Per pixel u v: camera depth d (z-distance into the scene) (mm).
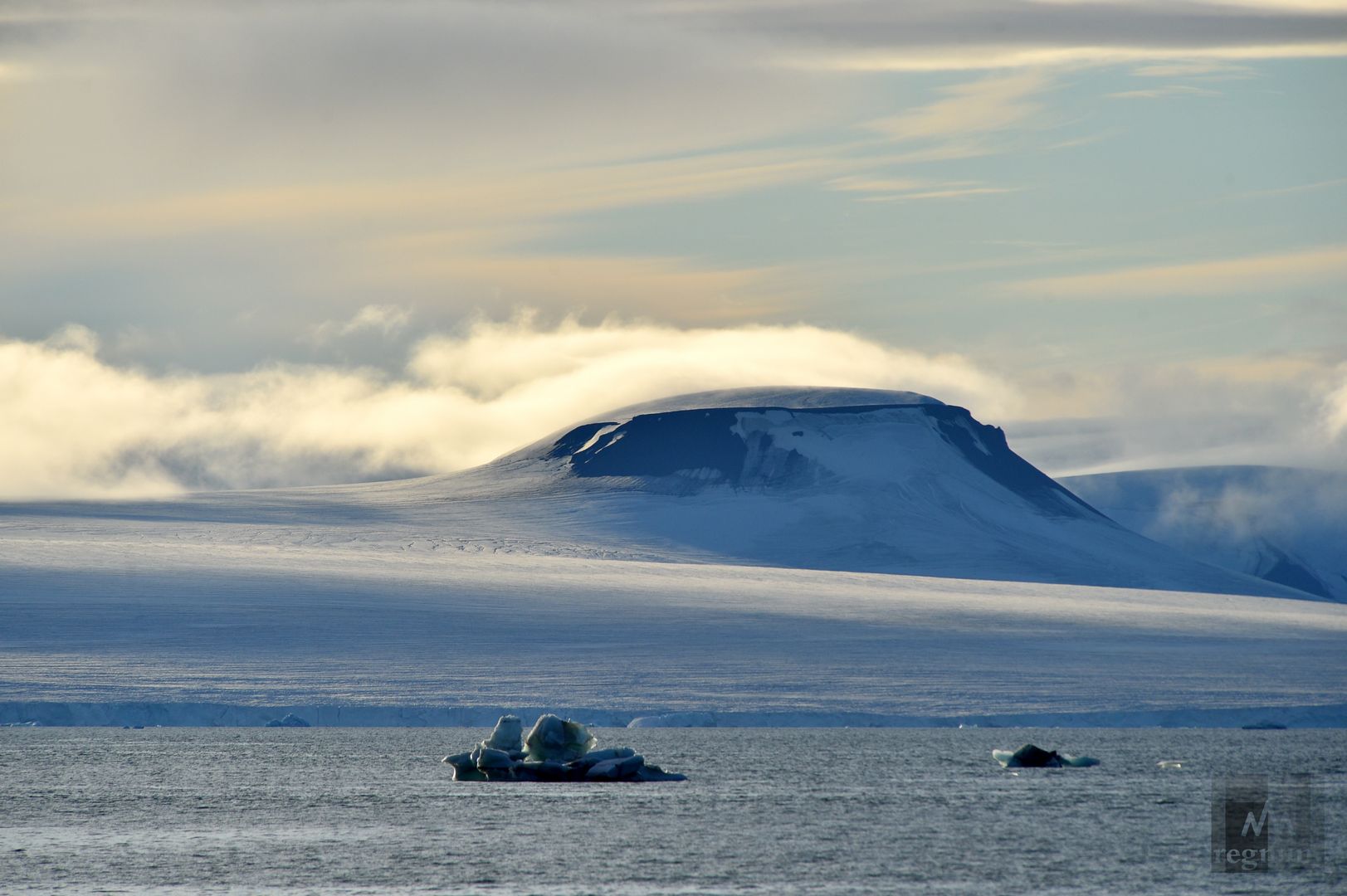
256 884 162875
